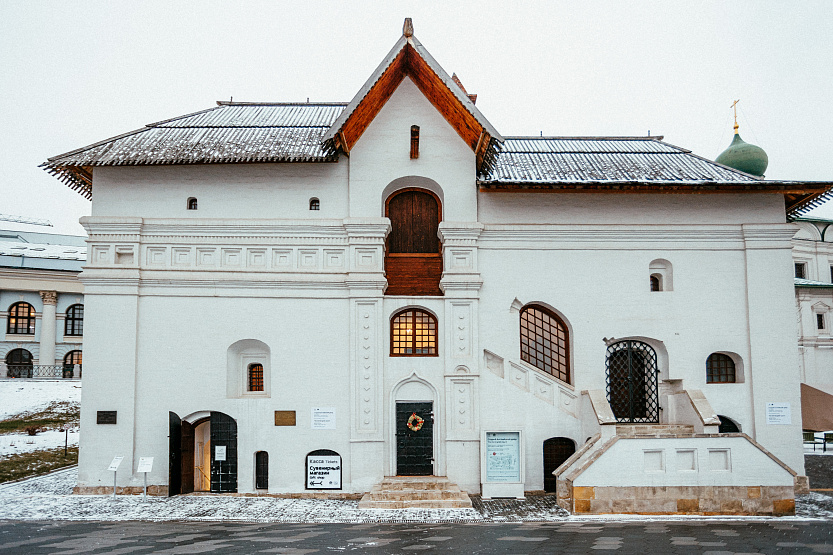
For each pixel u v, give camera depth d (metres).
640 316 20.11
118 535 13.08
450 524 14.98
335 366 19.45
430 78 19.17
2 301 48.00
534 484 19.05
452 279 19.62
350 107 18.20
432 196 21.12
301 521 15.55
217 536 12.91
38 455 25.58
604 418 17.69
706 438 16.62
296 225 19.88
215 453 19.12
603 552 10.84
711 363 20.45
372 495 17.52
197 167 20.27
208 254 19.92
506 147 23.56
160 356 19.45
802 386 24.22
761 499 16.36
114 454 19.00
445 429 19.09
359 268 19.69
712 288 20.28
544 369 20.44
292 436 19.14
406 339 19.97
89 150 19.89
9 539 12.56
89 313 19.42
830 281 46.53
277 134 21.27
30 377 46.66
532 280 20.12
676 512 16.31
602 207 20.45
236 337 19.56
